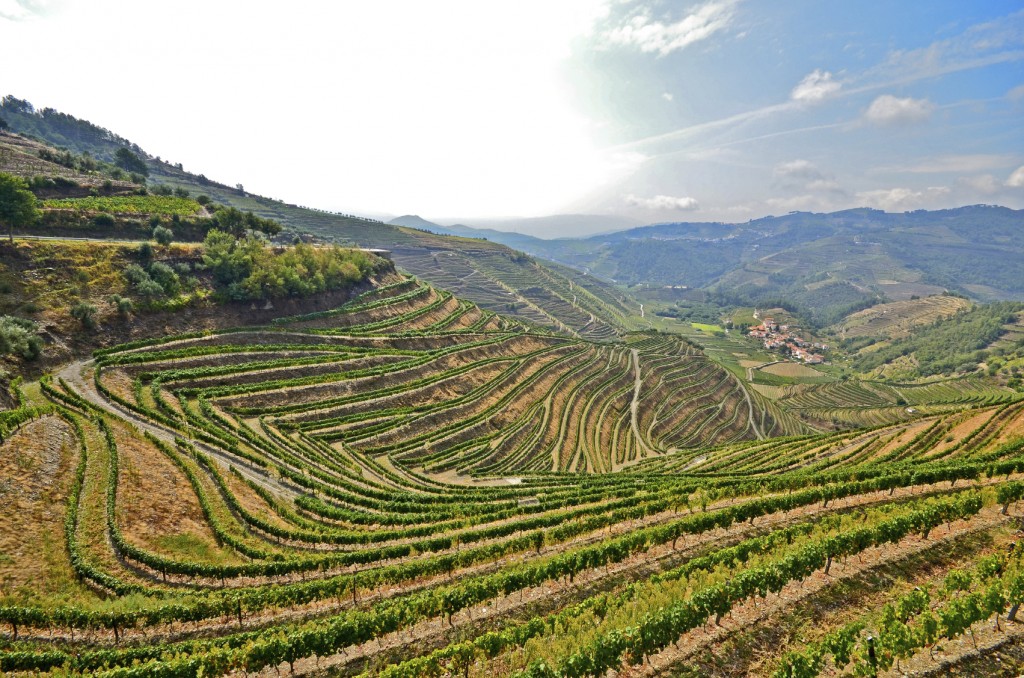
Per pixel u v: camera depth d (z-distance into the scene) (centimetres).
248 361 10981
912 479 6366
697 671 3042
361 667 3466
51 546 4484
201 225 15612
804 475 7800
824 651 2888
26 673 3188
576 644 3219
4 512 4581
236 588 4578
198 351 10250
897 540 4291
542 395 15150
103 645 3681
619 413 16750
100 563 4484
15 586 3994
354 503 7144
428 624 3897
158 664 3158
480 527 6550
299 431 9262
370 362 12675
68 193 14975
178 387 9219
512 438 11900
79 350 9175
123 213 13912
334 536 5803
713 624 3497
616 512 6184
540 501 7738
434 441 10581
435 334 16938
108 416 7056
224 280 12850
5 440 5331
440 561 4912
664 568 4700
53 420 6162
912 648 2908
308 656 3406
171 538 5084
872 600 3725
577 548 5422
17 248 10000
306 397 10400
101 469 5650
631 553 4934
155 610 3894
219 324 11962
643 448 14888
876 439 10631
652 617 3206
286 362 11100
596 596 4009
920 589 3438
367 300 17025
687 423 18038
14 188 10219
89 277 10444
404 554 5506
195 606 4009
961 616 3050
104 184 16000
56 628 3734
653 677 3025
